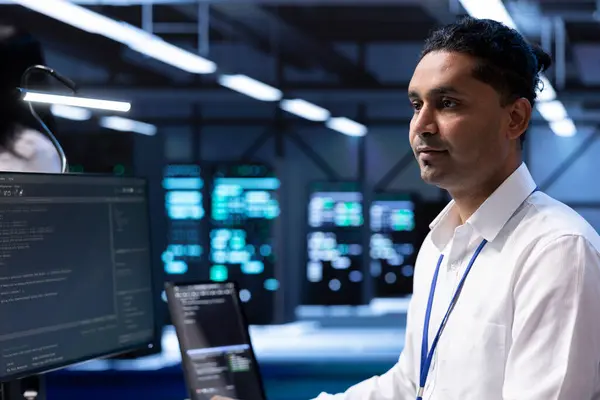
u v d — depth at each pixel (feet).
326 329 48.24
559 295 5.21
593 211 58.80
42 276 6.73
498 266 5.62
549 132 59.31
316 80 53.93
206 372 7.32
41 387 7.33
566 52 45.80
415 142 5.76
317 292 54.08
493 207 5.70
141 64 46.50
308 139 61.26
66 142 33.27
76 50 39.81
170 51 29.58
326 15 38.55
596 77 48.91
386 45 53.62
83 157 33.32
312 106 47.93
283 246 48.70
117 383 32.45
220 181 47.85
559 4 30.58
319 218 54.13
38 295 6.68
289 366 35.42
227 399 6.93
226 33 40.29
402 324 49.85
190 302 7.47
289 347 41.63
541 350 5.20
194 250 48.37
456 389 5.68
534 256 5.38
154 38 27.78
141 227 7.83
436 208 56.59
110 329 7.36
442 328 5.83
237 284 7.75
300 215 56.29
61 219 6.93
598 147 58.75
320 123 58.90
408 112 60.59
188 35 39.60
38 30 35.01
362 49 48.32
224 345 7.47
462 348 5.67
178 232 48.44
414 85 5.73
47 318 6.74
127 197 7.67
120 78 45.96
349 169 60.95
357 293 53.88
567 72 51.21
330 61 42.93
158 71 49.26
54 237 6.86
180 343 7.32
